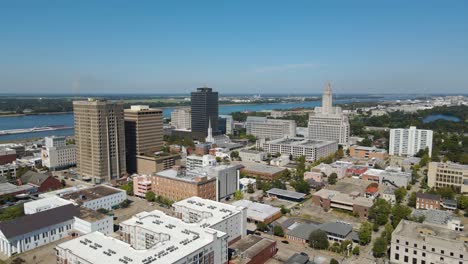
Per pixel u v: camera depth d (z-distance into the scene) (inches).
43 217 7564.0
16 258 6702.8
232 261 6195.9
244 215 7618.1
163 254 5315.0
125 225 6840.6
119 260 5206.7
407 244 6353.3
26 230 7066.9
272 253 6899.6
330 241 7642.7
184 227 6481.3
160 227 6491.1
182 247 5551.2
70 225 7819.9
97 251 5506.9
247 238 7111.2
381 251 6786.4
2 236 6889.8
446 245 6087.6
